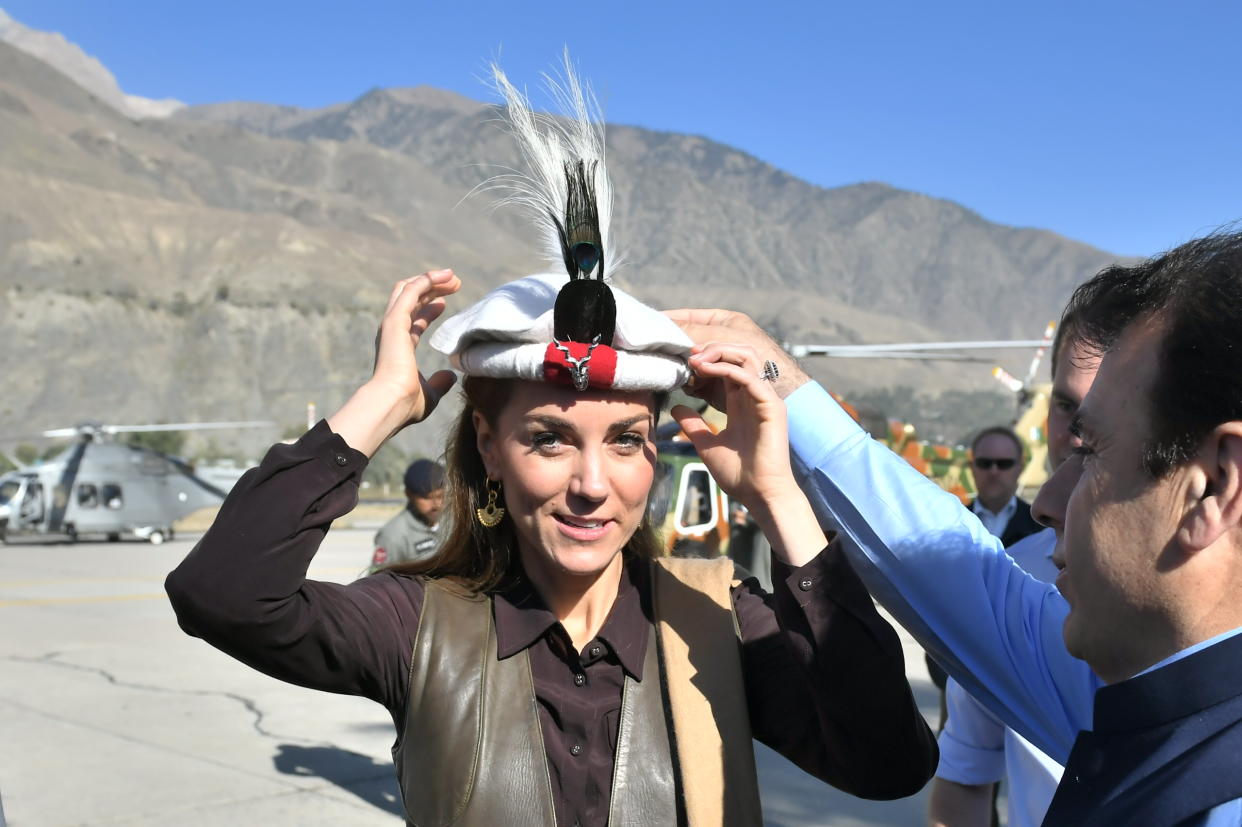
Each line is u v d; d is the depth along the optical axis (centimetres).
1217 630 95
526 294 160
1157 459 94
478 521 171
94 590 1630
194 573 141
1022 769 195
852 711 145
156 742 686
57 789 582
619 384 149
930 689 841
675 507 937
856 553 169
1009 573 165
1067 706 154
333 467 148
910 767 151
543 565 166
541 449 156
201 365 16188
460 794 150
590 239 157
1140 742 95
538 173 161
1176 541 94
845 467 170
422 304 168
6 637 1142
